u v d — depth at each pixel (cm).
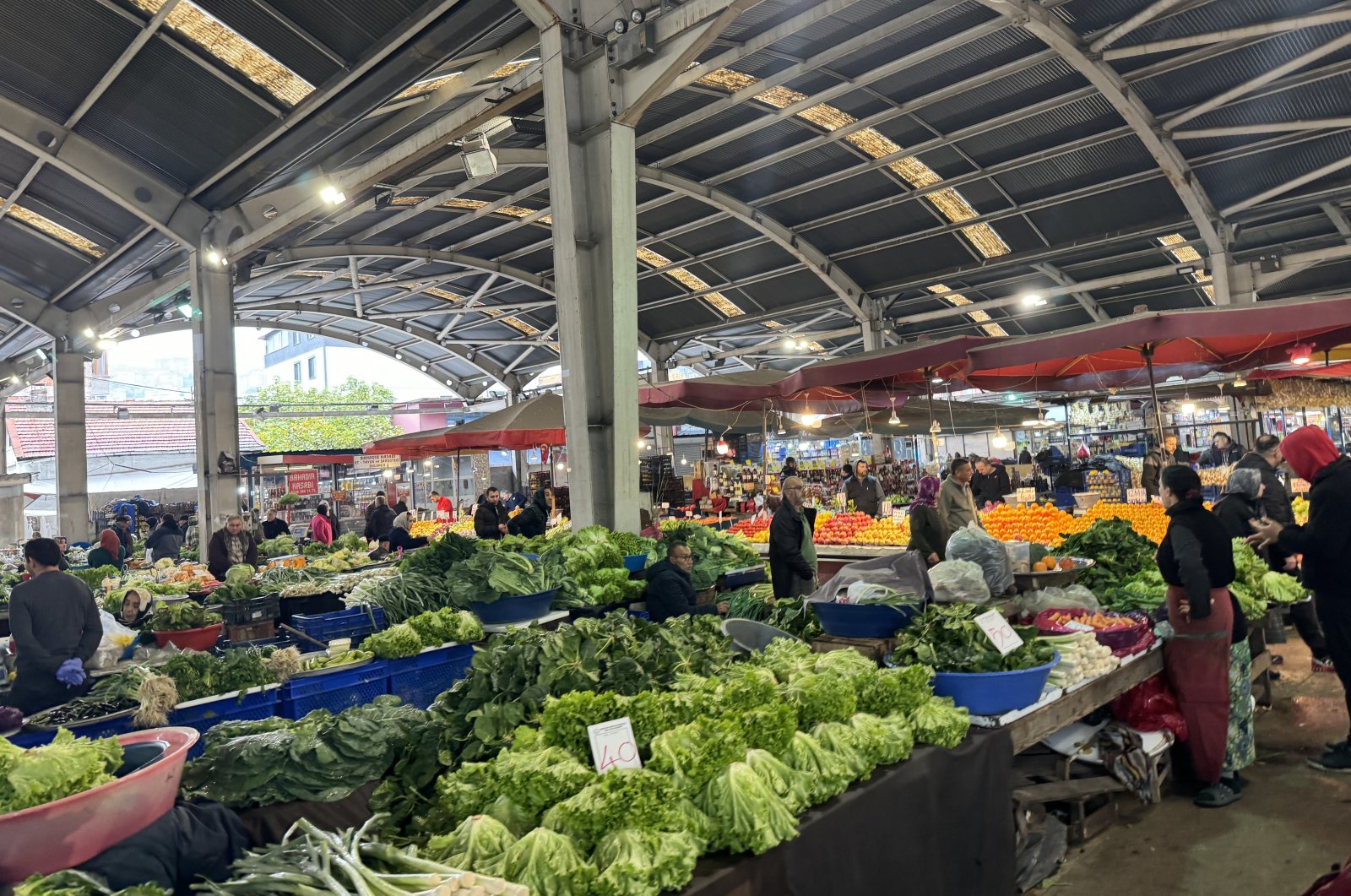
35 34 1082
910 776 291
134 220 1540
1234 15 1188
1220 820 427
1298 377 1370
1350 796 441
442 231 2000
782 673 330
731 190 1869
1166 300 2202
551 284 2423
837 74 1370
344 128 1231
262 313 2677
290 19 1032
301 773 273
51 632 448
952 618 371
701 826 230
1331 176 1524
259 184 1373
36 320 2025
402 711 315
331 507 2278
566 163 786
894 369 845
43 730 353
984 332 2569
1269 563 675
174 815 225
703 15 705
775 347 3030
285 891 191
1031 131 1527
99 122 1285
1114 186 1639
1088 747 424
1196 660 441
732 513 1634
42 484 2891
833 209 1916
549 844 209
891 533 944
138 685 397
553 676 299
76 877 188
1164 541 452
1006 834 333
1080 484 1498
